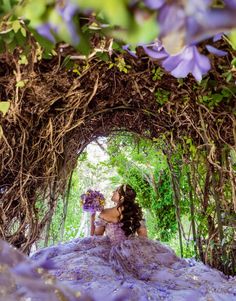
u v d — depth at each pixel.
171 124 3.36
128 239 3.97
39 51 1.57
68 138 3.27
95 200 4.30
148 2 0.43
